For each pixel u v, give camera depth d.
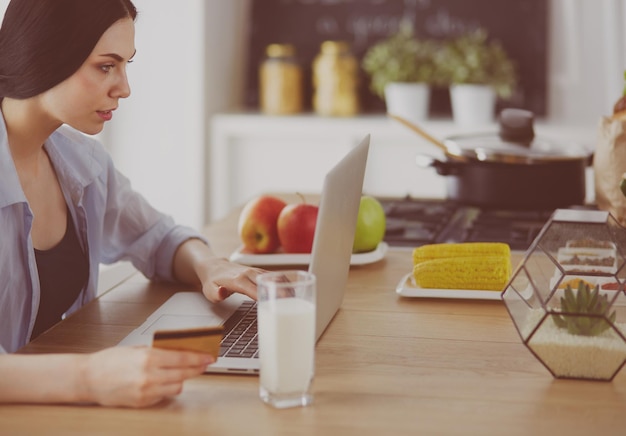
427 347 1.21
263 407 1.00
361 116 3.83
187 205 3.70
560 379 1.09
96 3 1.25
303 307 1.00
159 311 1.36
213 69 3.74
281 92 3.82
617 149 1.79
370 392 1.05
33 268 1.38
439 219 2.05
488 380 1.09
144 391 0.99
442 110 3.91
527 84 3.83
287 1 4.00
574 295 1.12
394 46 3.78
